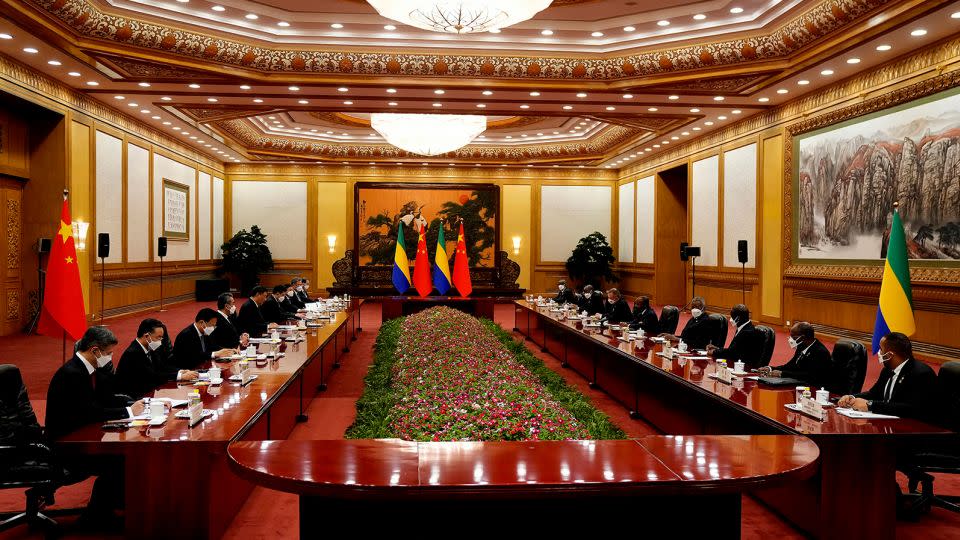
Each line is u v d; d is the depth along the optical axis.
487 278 19.86
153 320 4.91
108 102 12.15
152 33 8.83
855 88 9.89
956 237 8.23
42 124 10.91
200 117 13.65
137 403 3.77
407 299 13.48
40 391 6.91
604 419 4.48
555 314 10.34
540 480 2.51
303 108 12.26
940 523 3.80
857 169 9.94
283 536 3.56
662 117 12.99
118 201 13.00
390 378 6.87
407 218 20.08
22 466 3.50
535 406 4.05
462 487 2.44
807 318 11.36
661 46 9.90
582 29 9.73
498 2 6.26
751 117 12.92
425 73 10.05
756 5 8.73
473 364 5.67
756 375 5.08
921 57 8.62
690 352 6.45
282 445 2.99
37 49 8.85
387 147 19.23
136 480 3.27
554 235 21.00
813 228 11.05
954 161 8.22
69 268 5.37
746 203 13.17
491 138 19.19
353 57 9.87
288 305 11.23
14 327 10.91
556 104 11.70
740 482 2.55
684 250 14.37
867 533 3.40
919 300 8.85
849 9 7.88
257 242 19.17
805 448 3.01
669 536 2.66
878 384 4.36
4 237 10.61
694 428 4.93
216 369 4.68
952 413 3.85
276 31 9.73
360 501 2.59
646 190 18.64
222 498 3.52
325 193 20.42
